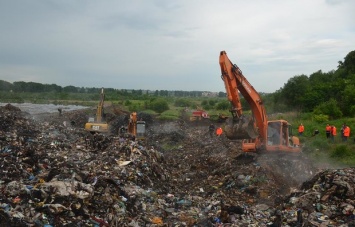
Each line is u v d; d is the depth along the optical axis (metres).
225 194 17.52
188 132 42.19
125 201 13.54
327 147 27.94
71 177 13.45
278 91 56.34
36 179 14.02
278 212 13.42
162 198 16.06
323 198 13.47
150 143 32.06
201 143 33.34
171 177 21.02
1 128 25.95
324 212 12.65
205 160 25.58
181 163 25.66
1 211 9.79
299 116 43.44
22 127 27.80
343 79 52.00
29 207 10.59
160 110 65.06
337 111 41.00
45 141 23.61
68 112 57.31
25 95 121.50
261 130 21.05
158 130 42.41
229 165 21.50
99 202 12.39
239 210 14.10
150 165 19.77
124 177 16.70
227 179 19.23
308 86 51.03
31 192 11.34
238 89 20.28
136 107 66.50
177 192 17.97
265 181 18.23
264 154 21.30
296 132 34.59
